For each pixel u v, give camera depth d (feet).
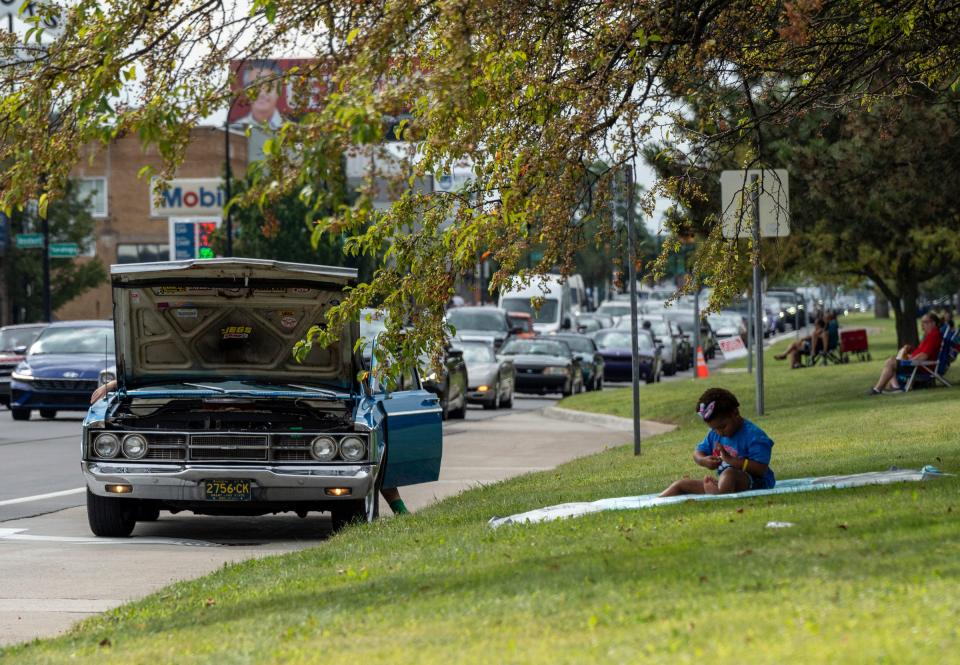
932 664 27.84
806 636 30.86
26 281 360.69
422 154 55.88
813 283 285.02
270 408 73.82
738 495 60.85
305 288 73.46
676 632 32.50
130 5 50.14
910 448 88.02
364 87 44.80
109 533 73.77
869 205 140.26
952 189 129.29
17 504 87.40
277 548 70.33
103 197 494.59
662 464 93.09
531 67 56.08
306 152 43.68
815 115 132.57
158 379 77.46
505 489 84.12
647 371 278.05
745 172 70.44
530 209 56.34
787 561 41.65
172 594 51.90
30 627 50.03
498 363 204.85
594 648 32.07
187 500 70.95
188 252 357.41
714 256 72.49
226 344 76.64
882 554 41.50
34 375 155.02
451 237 57.00
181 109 49.47
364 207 45.78
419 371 62.08
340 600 44.86
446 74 45.80
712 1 62.39
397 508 79.20
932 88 86.69
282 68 52.47
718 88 68.64
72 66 49.96
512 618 37.24
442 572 48.16
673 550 46.21
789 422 124.77
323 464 71.20
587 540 51.52
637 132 57.98
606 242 61.16
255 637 39.81
